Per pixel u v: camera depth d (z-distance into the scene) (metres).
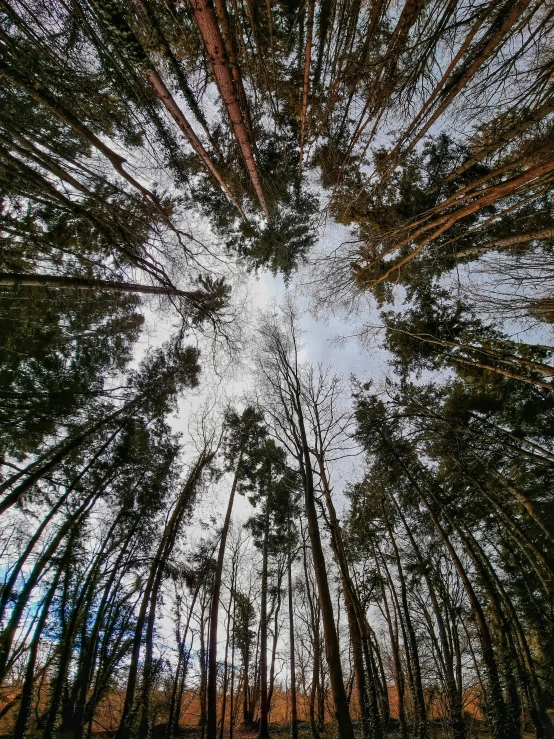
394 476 12.16
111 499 11.18
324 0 6.12
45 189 6.11
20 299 8.52
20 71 5.02
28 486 7.82
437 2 5.33
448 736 9.16
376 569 12.67
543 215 7.51
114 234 7.89
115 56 5.80
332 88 6.74
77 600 9.41
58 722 8.79
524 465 10.38
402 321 11.67
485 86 6.00
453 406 11.14
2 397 7.91
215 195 10.04
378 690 11.51
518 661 8.52
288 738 13.92
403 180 9.22
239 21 5.46
